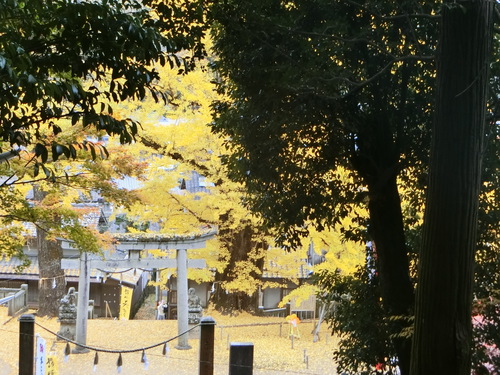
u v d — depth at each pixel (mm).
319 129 6617
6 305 19109
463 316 5043
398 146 6770
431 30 6551
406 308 6605
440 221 4949
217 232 14484
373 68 6641
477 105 4953
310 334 15445
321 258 17703
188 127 12609
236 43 6461
